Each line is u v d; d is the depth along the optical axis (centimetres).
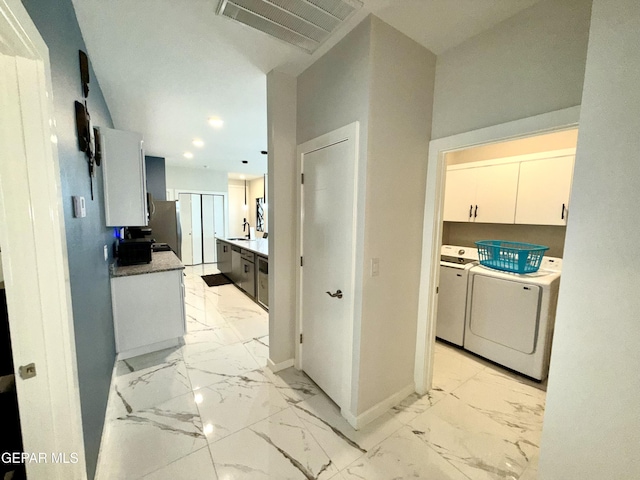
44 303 95
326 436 168
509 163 282
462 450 159
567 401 100
